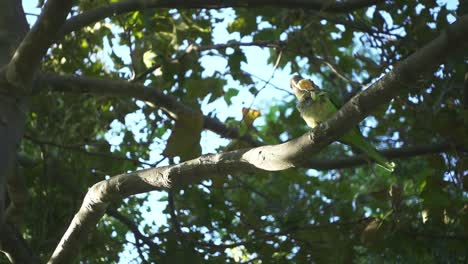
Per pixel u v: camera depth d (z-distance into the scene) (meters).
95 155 13.14
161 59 13.05
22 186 9.55
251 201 14.18
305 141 6.37
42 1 13.01
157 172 7.48
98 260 13.67
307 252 12.11
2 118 7.98
